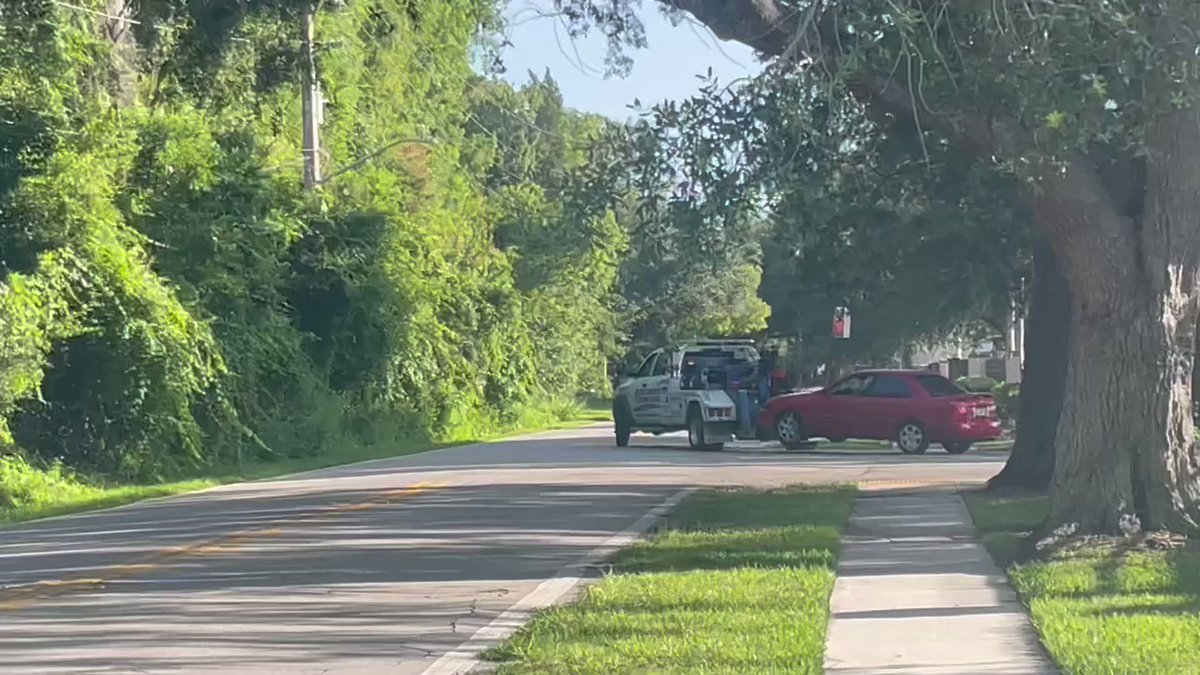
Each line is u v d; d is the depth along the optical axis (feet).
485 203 178.50
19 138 94.17
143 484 96.32
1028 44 38.34
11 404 87.35
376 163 148.05
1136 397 43.16
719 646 30.68
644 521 59.16
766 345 150.30
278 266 122.11
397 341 141.18
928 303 85.92
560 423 199.72
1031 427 65.87
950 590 38.91
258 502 74.02
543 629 33.55
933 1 40.14
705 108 39.63
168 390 98.48
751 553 46.52
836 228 62.03
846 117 42.68
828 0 39.91
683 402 111.86
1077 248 43.16
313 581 43.60
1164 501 43.04
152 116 109.19
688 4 43.11
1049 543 43.27
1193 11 36.81
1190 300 43.37
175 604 39.60
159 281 100.73
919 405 100.01
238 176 115.34
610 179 40.68
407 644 33.30
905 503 62.54
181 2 85.46
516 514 62.54
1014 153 40.81
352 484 84.02
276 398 123.13
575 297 204.54
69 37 94.89
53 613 38.47
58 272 91.76
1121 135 40.04
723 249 40.50
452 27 146.72
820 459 96.84
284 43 99.86
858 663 29.45
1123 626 31.45
